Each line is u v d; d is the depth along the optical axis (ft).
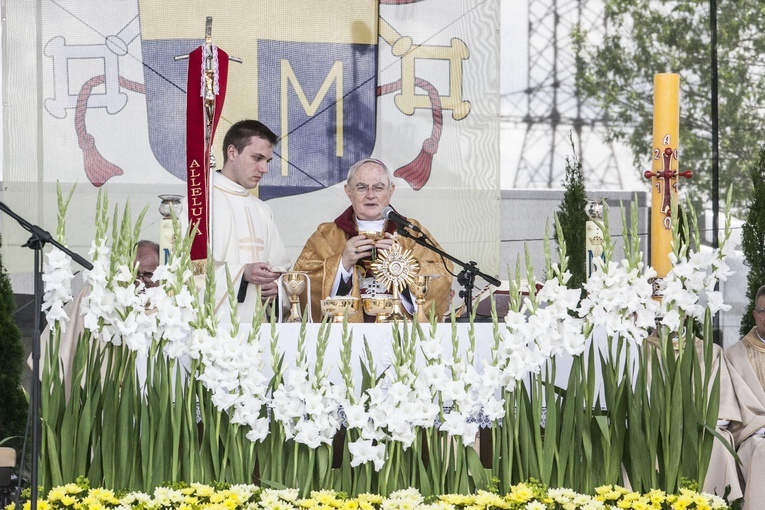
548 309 20.40
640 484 20.61
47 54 38.01
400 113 39.86
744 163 52.21
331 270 29.40
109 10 38.34
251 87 39.01
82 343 20.42
